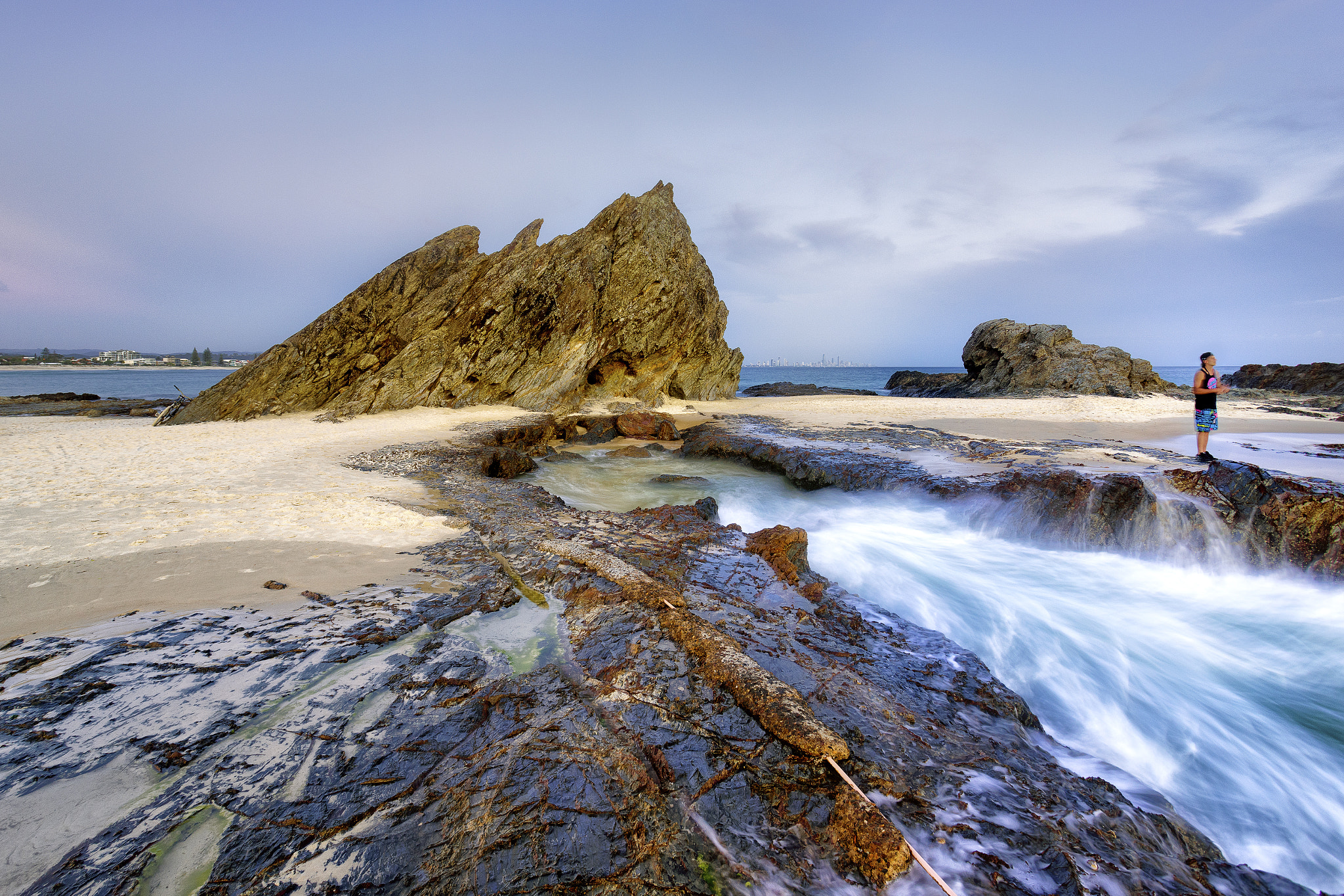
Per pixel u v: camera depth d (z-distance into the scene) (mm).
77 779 2506
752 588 5590
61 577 4918
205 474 9438
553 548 6004
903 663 4570
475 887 2146
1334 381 33969
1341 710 5340
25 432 15070
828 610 5395
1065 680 5586
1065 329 34906
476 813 2463
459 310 21031
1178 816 3422
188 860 2164
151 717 2979
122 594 4594
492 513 7859
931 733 3547
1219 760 4695
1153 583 7680
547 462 16156
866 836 2496
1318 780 4578
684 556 6277
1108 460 12000
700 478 14453
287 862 2184
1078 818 2959
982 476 10852
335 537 6238
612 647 3988
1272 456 12555
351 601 4602
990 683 4453
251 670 3473
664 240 25984
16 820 2270
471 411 20953
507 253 22359
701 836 2463
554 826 2428
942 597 7168
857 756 3084
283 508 7344
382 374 19875
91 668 3428
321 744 2828
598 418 22141
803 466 13219
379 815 2424
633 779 2727
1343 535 7145
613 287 25062
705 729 3137
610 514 8398
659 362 28703
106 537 5961
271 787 2535
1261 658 6070
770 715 3160
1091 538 8570
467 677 3529
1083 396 30469
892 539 9242
